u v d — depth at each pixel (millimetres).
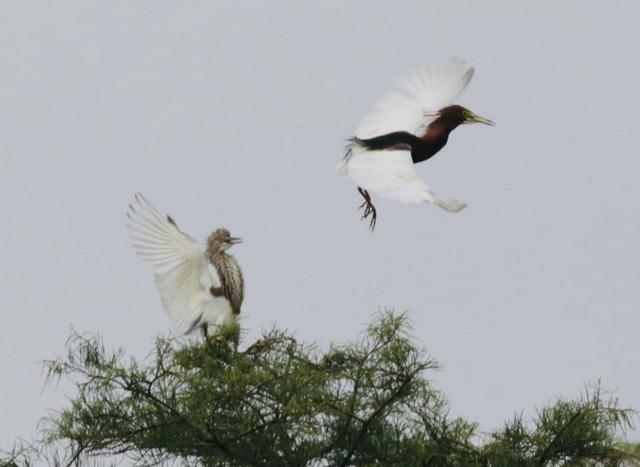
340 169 15844
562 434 16453
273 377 15797
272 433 15930
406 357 15742
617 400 16609
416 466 15914
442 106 16875
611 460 16734
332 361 16375
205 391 15570
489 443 16562
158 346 15797
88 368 15688
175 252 17281
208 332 17672
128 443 15898
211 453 15977
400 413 16172
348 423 15797
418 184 14539
